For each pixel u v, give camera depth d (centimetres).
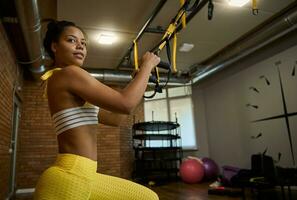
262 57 504
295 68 434
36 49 367
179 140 697
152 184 566
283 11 368
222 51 516
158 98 730
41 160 546
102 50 472
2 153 345
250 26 406
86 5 327
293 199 366
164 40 146
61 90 88
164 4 318
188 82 639
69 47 98
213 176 594
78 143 86
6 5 319
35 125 555
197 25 395
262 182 360
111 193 94
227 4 341
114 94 84
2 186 355
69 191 80
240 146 556
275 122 470
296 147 425
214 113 652
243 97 554
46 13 362
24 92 559
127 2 324
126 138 659
